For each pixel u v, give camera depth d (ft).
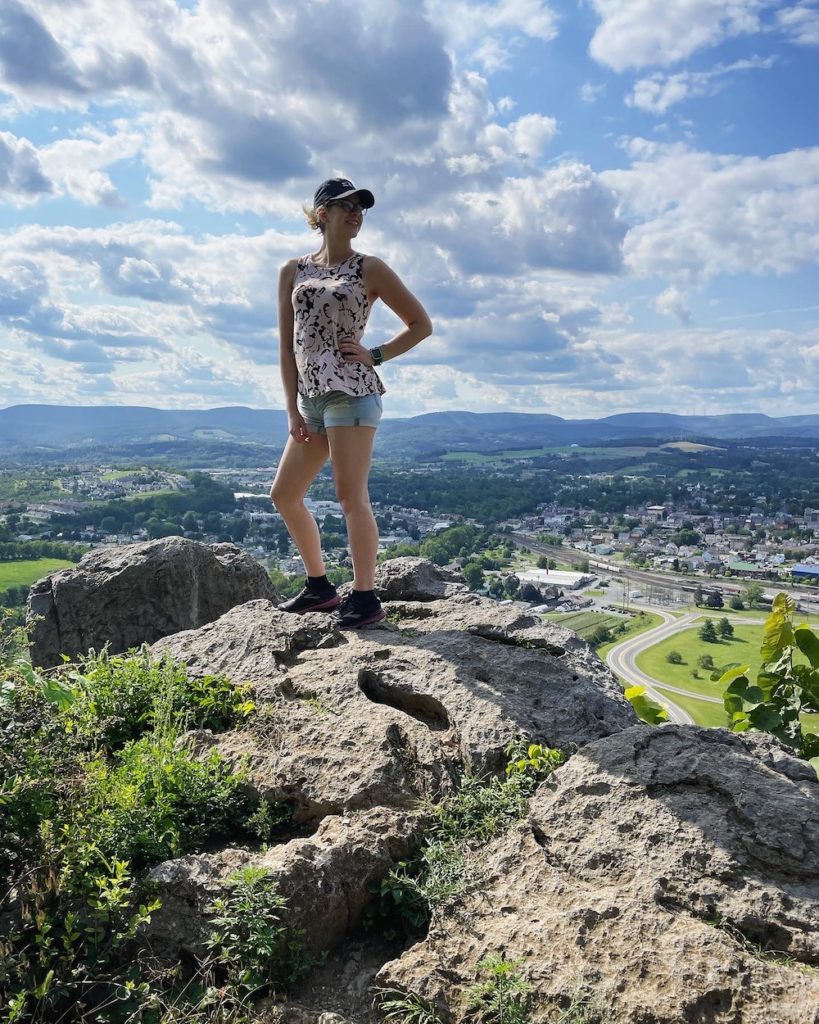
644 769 10.50
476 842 10.25
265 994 8.46
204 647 15.52
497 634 15.76
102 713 13.30
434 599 18.97
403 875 9.77
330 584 17.84
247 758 11.99
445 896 9.31
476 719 12.60
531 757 11.65
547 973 8.00
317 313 15.29
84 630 20.02
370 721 12.25
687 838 9.36
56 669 14.52
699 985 7.57
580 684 13.64
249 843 10.85
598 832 9.77
